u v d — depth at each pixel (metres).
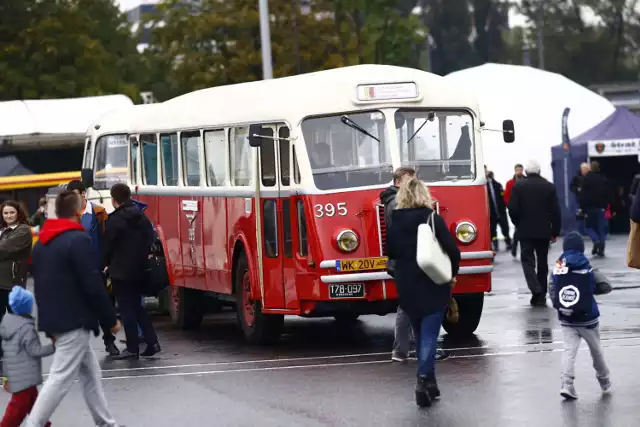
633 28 121.69
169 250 24.23
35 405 12.27
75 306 12.27
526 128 50.50
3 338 12.49
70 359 12.30
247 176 20.33
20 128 55.59
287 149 19.23
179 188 23.53
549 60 123.75
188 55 66.44
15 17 73.12
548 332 19.67
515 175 40.97
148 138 25.45
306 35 65.81
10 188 47.53
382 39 71.69
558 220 23.50
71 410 14.93
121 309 19.14
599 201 35.84
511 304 24.31
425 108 19.27
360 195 18.77
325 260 18.53
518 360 16.67
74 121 56.59
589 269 13.51
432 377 13.77
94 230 19.22
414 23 72.56
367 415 13.36
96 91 73.88
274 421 13.34
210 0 66.19
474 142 19.47
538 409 13.20
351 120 19.00
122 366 18.42
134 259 18.83
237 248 20.81
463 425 12.55
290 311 19.14
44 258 12.27
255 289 19.94
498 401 13.76
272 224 19.52
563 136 45.44
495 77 52.03
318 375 16.36
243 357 18.77
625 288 26.09
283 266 19.30
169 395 15.51
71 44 73.50
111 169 31.55
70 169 57.41
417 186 13.72
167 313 27.72
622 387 14.22
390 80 19.17
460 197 19.19
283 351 19.23
